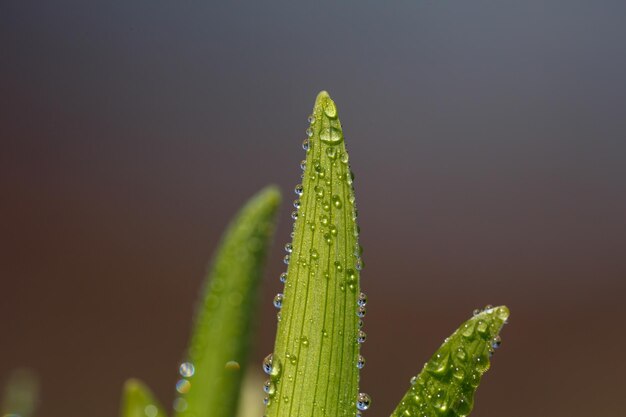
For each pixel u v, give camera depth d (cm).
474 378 26
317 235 26
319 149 26
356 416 26
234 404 25
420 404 26
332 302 26
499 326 26
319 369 26
